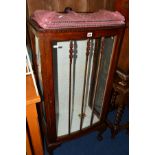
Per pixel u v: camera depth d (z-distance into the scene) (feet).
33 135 3.53
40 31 2.61
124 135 5.59
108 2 4.37
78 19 2.85
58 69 4.26
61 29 2.72
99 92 4.62
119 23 3.24
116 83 4.54
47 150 4.49
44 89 3.25
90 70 4.61
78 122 4.73
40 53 2.83
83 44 4.19
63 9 3.90
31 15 3.33
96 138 5.41
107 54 3.89
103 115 4.66
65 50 4.06
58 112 5.02
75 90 4.89
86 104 5.26
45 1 3.63
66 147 5.07
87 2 4.08
